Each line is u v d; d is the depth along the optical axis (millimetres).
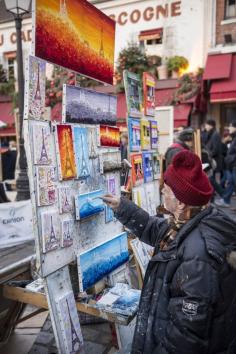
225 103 10172
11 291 2271
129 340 2312
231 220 1400
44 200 1910
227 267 1296
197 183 1405
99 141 2426
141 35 11102
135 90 3326
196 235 1340
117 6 11336
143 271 2916
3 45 12789
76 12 2205
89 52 2410
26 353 2508
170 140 6309
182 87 9781
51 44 1969
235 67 9734
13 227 2932
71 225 2123
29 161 1834
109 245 2484
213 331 1308
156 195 3781
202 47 10461
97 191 2377
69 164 2104
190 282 1265
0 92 12445
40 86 1906
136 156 3291
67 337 1988
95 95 2426
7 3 5344
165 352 1314
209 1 10281
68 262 2096
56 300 1964
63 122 2104
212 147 7461
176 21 10648
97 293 2375
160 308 1386
